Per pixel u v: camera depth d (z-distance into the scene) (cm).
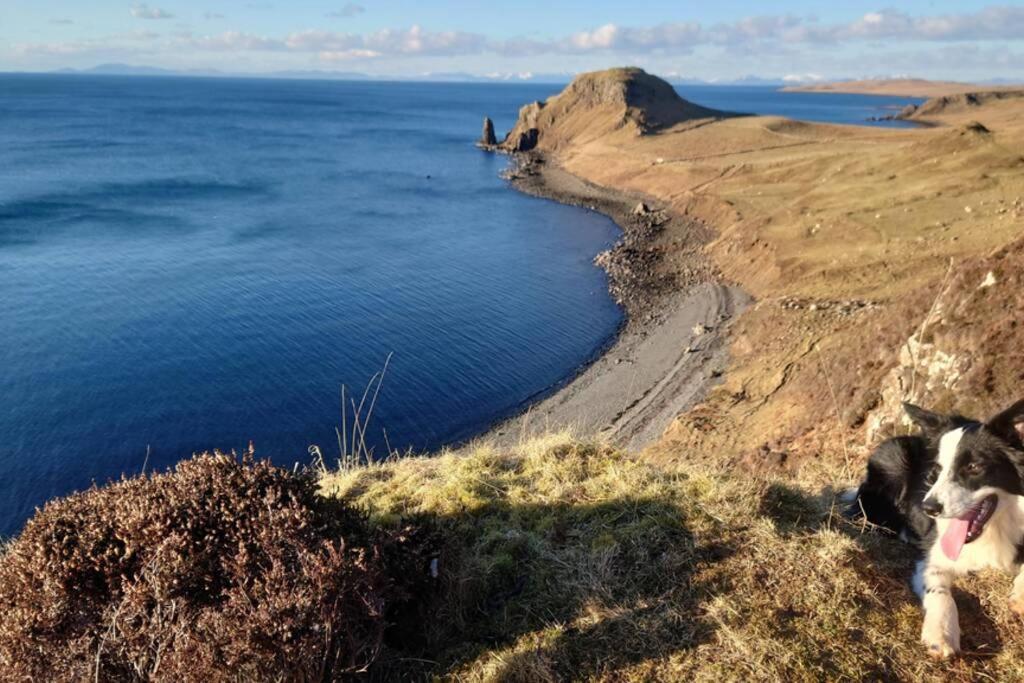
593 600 446
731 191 6122
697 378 2588
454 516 578
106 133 13962
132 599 398
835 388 1219
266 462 509
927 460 458
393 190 8288
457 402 2911
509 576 491
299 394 2958
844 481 646
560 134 12644
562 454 683
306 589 389
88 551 423
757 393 1792
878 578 448
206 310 3934
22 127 14988
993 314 838
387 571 443
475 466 675
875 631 401
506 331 3722
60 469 2380
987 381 782
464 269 4947
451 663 424
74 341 3422
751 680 371
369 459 825
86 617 408
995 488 403
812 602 424
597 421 2461
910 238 3167
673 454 1432
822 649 389
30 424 2631
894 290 2434
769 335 2589
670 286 4241
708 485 557
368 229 6209
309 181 8781
